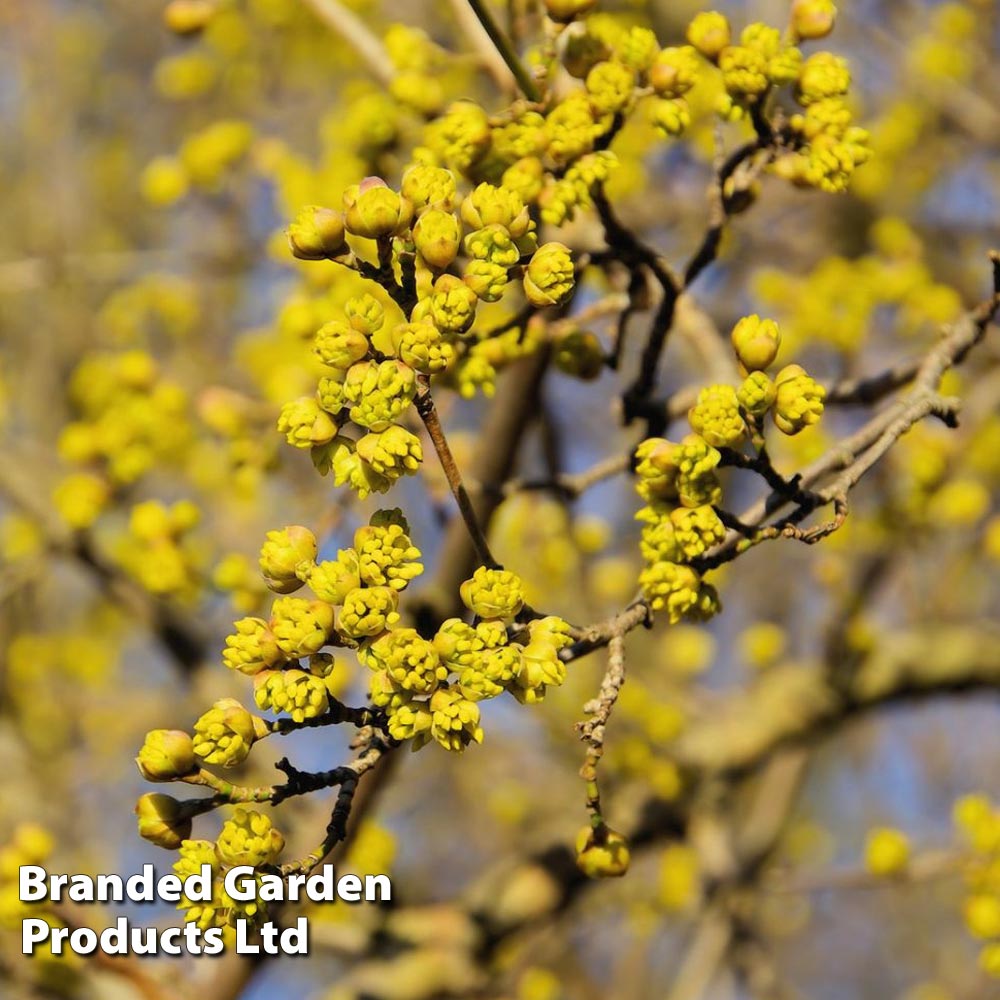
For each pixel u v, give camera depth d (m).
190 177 10.57
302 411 4.40
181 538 8.22
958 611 12.58
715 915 10.80
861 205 12.85
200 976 8.74
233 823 4.31
